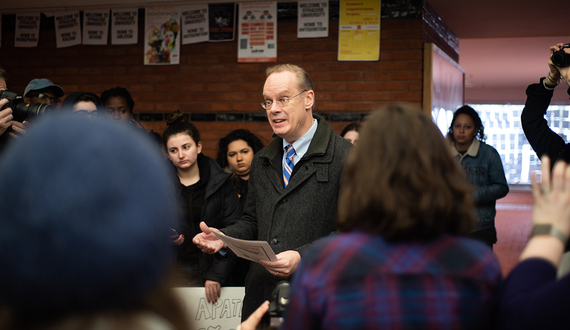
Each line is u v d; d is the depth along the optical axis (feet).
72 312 1.44
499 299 2.82
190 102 15.80
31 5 16.24
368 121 3.23
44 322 1.44
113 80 16.17
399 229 2.84
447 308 2.72
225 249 6.57
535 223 3.01
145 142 1.60
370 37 14.75
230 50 15.52
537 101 7.25
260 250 4.86
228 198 8.20
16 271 1.36
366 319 2.71
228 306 6.90
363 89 14.85
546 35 21.52
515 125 49.80
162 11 15.81
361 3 14.76
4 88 7.63
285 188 6.03
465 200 3.04
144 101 16.05
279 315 3.75
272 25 15.21
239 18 15.37
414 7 14.58
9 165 1.40
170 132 8.07
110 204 1.40
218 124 15.67
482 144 11.25
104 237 1.38
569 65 6.49
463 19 18.57
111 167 1.42
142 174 1.48
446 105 17.29
